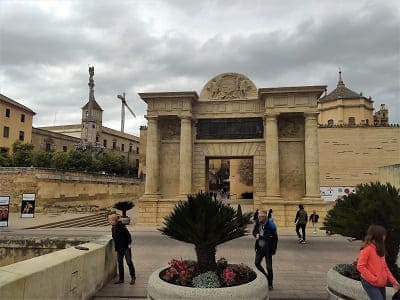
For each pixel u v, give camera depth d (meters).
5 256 11.55
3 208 26.12
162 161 30.39
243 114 29.64
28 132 62.09
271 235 10.37
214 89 30.23
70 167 50.53
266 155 28.09
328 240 21.19
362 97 52.97
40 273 6.27
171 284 7.11
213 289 6.75
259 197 28.53
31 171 36.78
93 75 76.88
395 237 7.93
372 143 45.03
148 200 28.84
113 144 87.00
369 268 6.00
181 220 7.93
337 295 7.75
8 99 58.72
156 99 29.84
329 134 46.00
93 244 10.27
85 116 80.12
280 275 11.88
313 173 27.23
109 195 50.72
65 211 39.81
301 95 27.98
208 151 29.83
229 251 17.03
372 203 8.16
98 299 8.98
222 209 8.09
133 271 10.61
